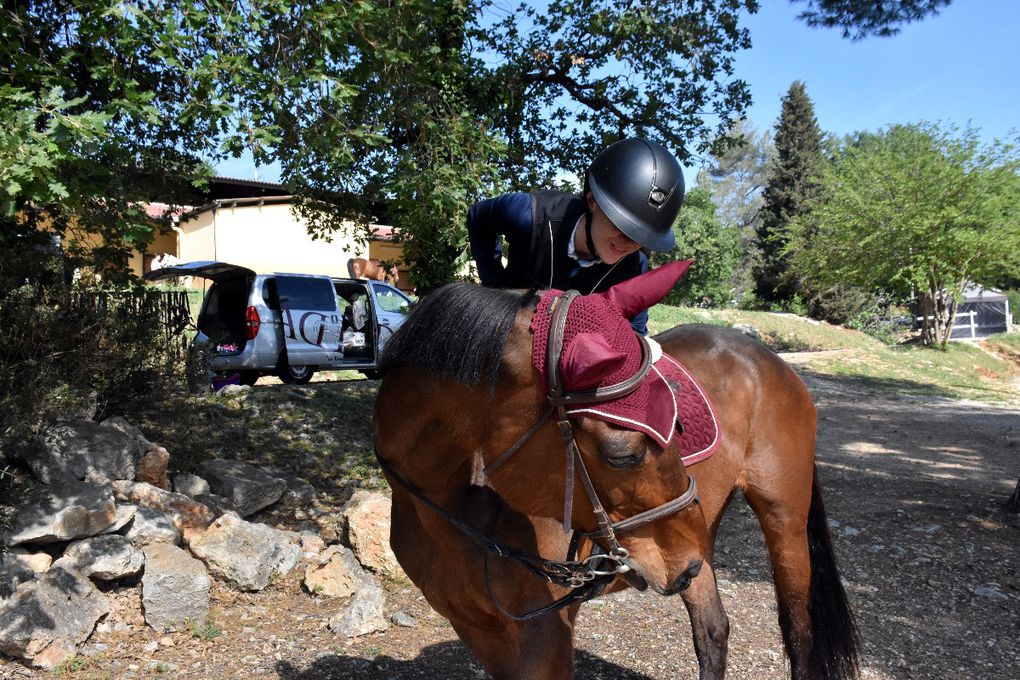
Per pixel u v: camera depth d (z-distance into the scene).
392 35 6.02
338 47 5.41
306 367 11.54
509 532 2.27
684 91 9.19
